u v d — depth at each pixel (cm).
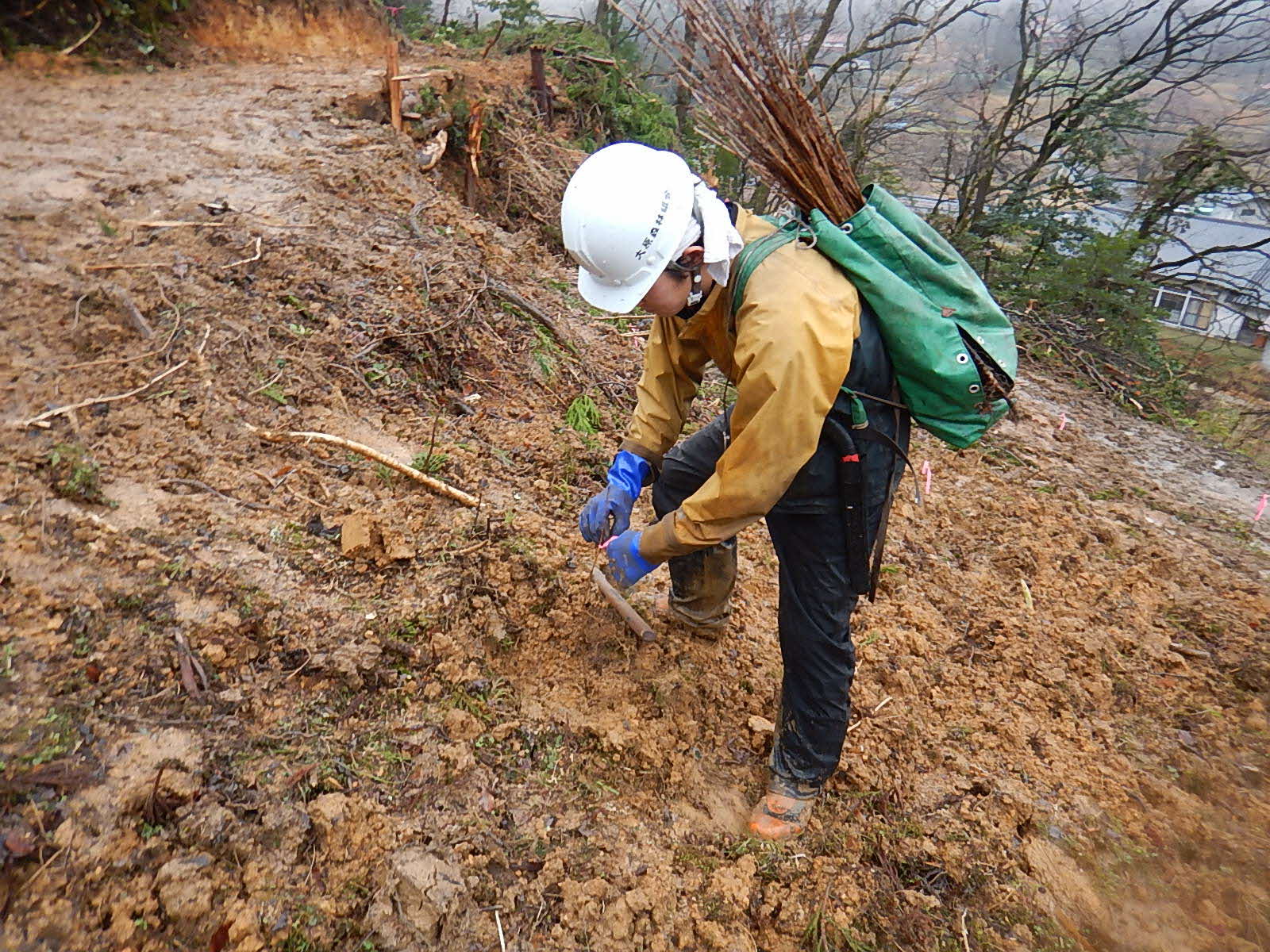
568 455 367
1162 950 245
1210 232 1808
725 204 210
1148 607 394
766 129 215
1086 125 1266
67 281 327
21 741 193
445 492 313
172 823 193
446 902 203
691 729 277
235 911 185
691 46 234
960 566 402
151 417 292
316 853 203
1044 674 340
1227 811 296
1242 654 368
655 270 196
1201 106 1363
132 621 228
